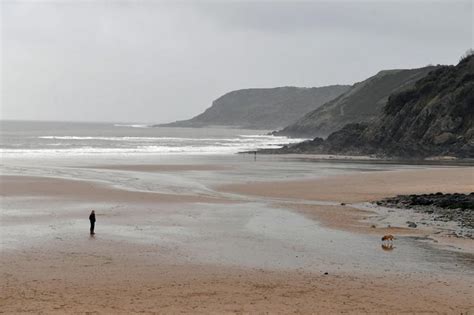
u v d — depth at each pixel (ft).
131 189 153.99
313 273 66.95
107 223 100.48
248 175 202.80
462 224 102.73
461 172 212.23
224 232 94.02
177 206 124.06
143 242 84.33
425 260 74.13
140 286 59.98
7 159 258.57
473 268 69.82
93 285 59.98
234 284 61.57
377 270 68.64
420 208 122.31
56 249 77.82
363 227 99.81
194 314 50.42
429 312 52.03
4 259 71.10
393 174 205.67
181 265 70.38
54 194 138.82
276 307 53.11
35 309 50.96
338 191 155.22
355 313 51.49
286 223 103.76
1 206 117.80
